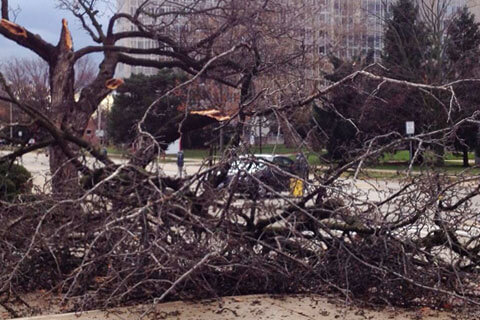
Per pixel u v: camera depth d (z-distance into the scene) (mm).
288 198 6367
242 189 6379
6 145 7965
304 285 6414
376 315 5590
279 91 7895
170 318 5379
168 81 24656
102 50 12523
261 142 7996
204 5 14344
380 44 43812
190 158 17312
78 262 6660
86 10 12938
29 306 5996
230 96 15312
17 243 6715
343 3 36406
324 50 29266
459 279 5707
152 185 5887
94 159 7262
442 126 24469
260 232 6625
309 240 6363
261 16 12969
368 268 6238
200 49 13422
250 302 5961
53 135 7133
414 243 6379
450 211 6734
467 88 25234
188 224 5883
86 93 12188
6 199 7316
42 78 33406
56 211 6402
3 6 12438
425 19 34000
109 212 6113
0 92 17656
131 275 5527
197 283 6027
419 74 29797
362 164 6840
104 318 5348
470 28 34656
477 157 30672
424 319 5469
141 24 13070
